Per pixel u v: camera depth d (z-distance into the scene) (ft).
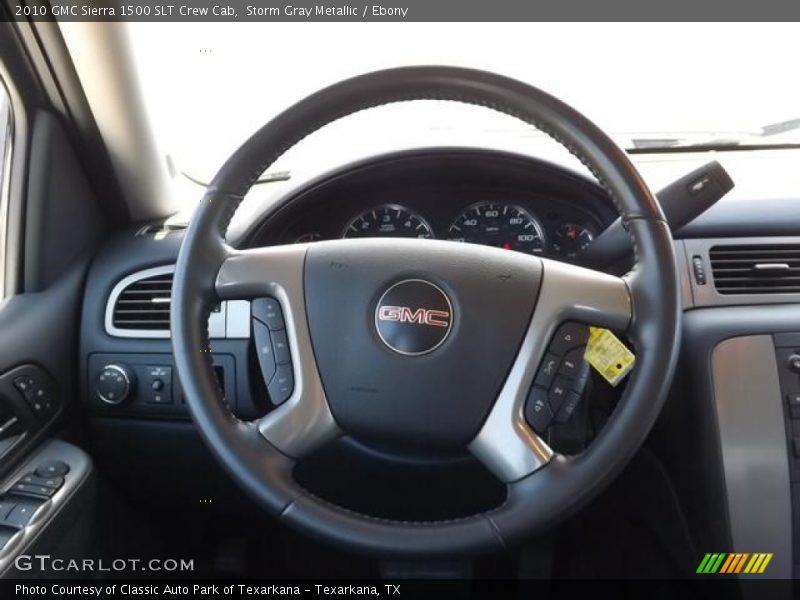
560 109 2.91
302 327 3.01
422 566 4.20
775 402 3.94
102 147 4.49
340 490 4.00
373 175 4.23
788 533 3.96
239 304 4.05
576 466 2.71
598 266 3.63
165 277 4.35
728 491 3.96
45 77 4.06
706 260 4.08
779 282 4.07
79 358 4.44
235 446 2.84
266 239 4.21
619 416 2.72
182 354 2.92
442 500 3.93
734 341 3.95
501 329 2.89
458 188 4.34
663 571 4.90
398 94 3.01
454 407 2.88
